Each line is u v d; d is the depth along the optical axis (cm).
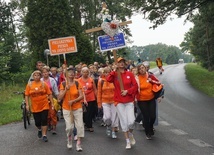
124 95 845
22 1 4425
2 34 4453
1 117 1477
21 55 4325
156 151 805
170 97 2028
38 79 950
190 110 1488
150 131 945
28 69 4184
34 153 835
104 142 924
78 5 4619
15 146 920
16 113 1588
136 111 1188
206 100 1839
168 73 4500
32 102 955
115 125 979
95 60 4791
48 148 880
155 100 950
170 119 1266
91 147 870
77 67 1320
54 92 1059
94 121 1266
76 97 855
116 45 939
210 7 2648
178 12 2588
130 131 859
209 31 4306
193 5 2533
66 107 856
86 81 1085
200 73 3922
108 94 989
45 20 3803
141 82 923
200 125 1130
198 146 845
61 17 3828
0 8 4478
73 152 827
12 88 2823
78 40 3838
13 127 1231
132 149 832
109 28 931
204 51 4962
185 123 1173
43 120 953
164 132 1030
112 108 989
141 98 924
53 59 3688
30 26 3888
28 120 1259
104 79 999
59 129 1133
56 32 3806
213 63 4622
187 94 2162
